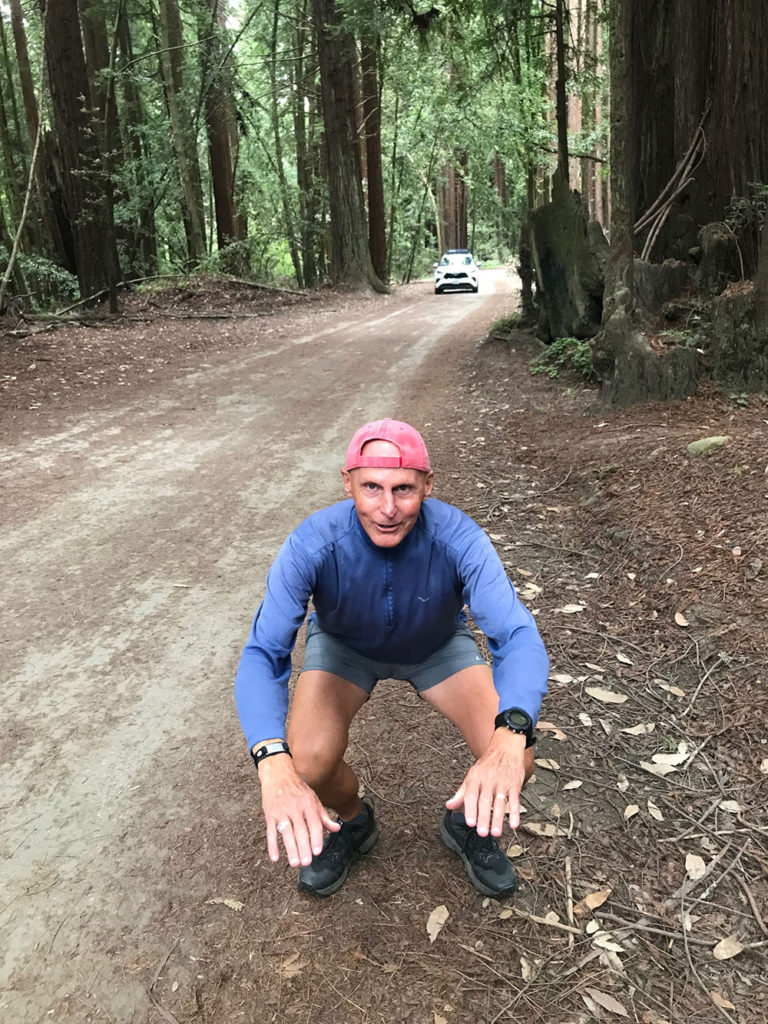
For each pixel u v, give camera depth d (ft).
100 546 16.84
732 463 17.40
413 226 145.79
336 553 6.64
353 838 8.02
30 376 35.09
